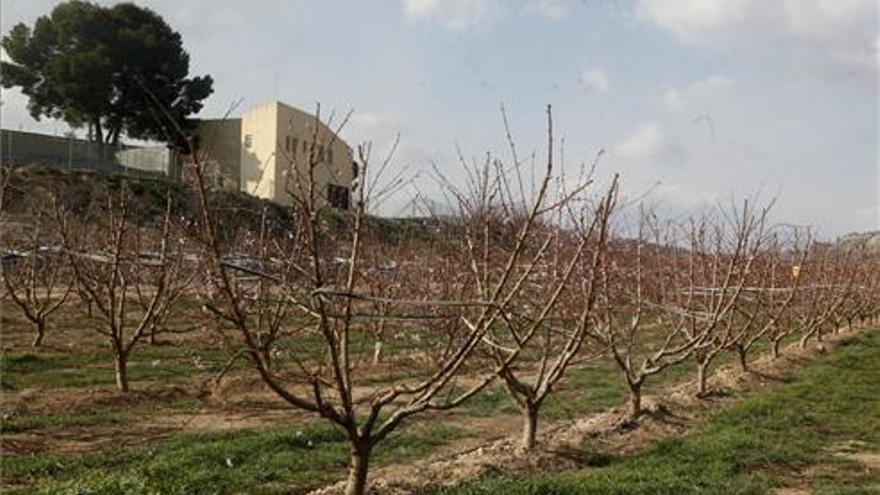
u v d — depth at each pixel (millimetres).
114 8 40875
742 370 15961
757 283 17031
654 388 15023
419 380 14141
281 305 10344
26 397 12117
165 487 7398
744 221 19812
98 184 25453
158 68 40125
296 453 9320
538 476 8523
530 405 9570
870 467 9453
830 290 20891
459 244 10453
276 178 29484
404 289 13352
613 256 12305
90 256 13883
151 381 13984
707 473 8852
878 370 17203
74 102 40406
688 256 15445
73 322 20969
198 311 17484
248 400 12516
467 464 8844
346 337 6586
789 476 9000
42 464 8562
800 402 13219
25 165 30266
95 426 10742
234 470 8594
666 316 15781
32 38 41562
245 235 14695
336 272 8930
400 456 9703
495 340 9562
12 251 18469
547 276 9672
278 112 30281
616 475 8531
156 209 23391
